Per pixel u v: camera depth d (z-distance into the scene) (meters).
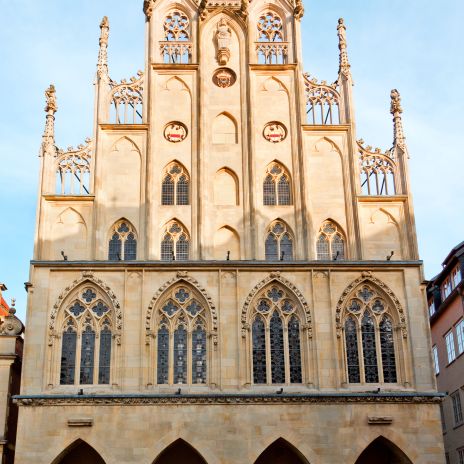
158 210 46.59
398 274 45.41
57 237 45.62
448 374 58.22
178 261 44.44
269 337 44.03
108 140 47.84
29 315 43.28
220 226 46.47
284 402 42.19
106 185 46.84
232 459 41.09
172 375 43.06
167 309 44.34
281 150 48.34
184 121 48.69
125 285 44.12
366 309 44.97
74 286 44.09
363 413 42.28
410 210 46.91
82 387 42.50
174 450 43.91
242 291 44.50
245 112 48.78
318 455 41.44
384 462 44.97
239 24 51.12
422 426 42.22
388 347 44.34
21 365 46.97
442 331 59.69
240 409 41.97
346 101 49.22
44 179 46.25
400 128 48.81
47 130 47.47
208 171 47.44
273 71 50.03
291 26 51.34
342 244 46.69
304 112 48.97
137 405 41.75
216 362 43.12
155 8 51.38
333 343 43.81
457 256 54.09
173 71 49.69
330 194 47.50
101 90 48.59
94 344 43.44
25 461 40.50
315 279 45.03
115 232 46.16
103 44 49.78
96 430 41.22
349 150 48.25
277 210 47.00
